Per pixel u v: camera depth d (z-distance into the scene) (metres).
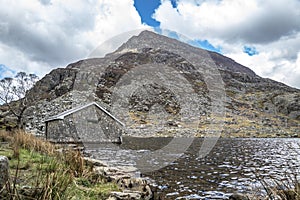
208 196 7.40
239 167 12.58
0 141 13.59
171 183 8.72
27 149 10.56
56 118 23.62
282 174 10.64
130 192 6.07
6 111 42.16
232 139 36.19
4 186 3.48
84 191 5.30
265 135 43.00
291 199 3.80
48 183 3.77
